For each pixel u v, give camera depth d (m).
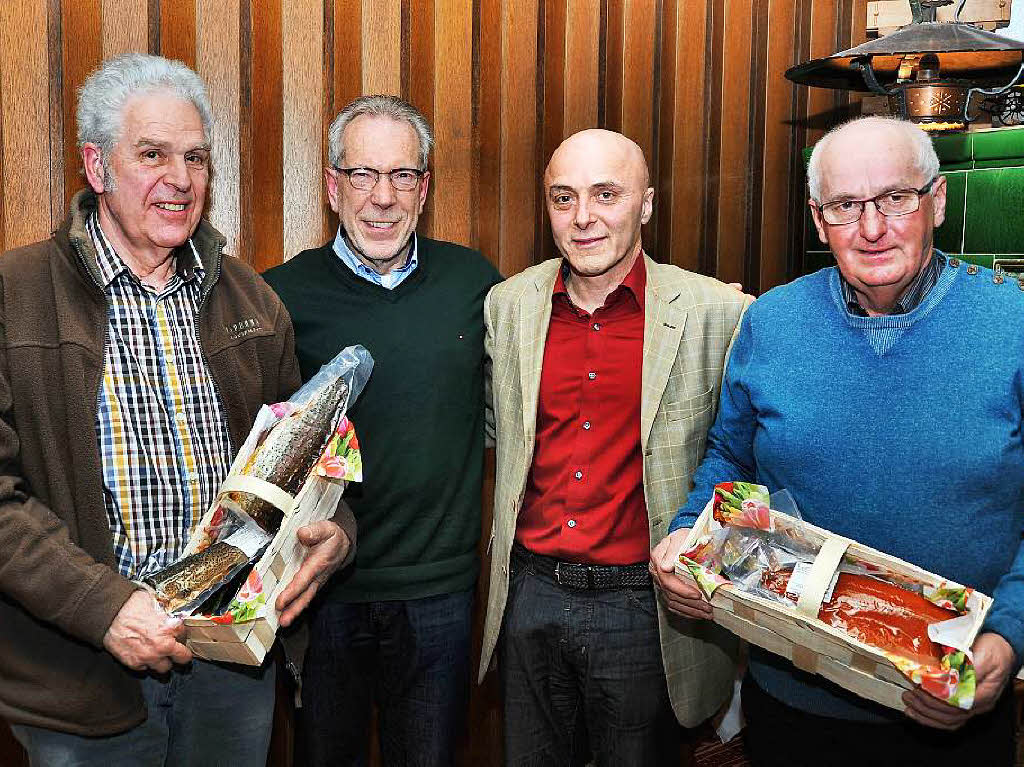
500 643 1.90
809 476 1.40
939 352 1.31
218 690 1.58
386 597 1.91
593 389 1.78
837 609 1.26
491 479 2.72
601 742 1.82
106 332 1.45
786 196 3.25
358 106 1.92
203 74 2.15
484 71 2.58
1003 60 2.06
